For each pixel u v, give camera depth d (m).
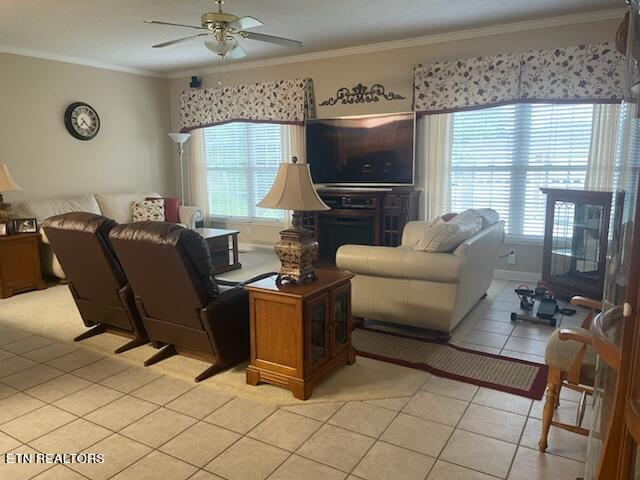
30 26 4.61
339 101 6.01
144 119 7.05
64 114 6.04
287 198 2.71
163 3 3.98
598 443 1.50
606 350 1.37
